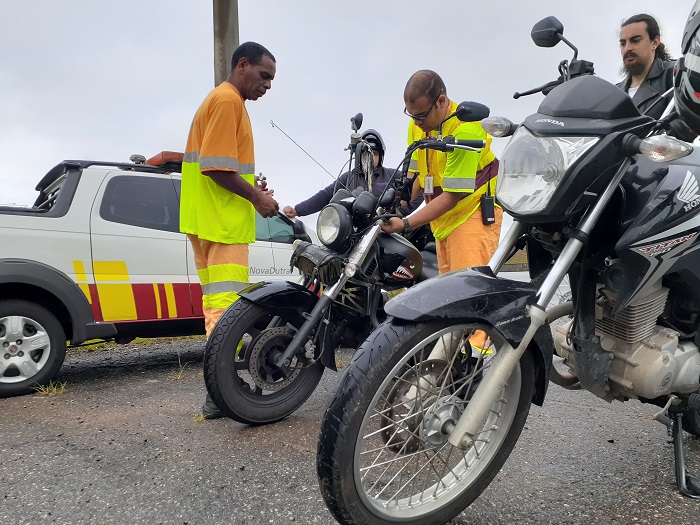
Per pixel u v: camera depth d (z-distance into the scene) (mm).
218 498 2191
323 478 1646
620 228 1957
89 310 4320
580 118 1818
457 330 1782
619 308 1973
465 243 3570
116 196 4574
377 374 1665
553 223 1954
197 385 4207
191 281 4820
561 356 2275
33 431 3062
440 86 3189
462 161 3053
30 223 4168
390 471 2270
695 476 2389
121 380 4438
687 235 1957
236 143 3281
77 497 2215
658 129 1885
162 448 2760
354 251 2887
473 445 1974
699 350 2119
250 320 3068
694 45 1894
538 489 2262
